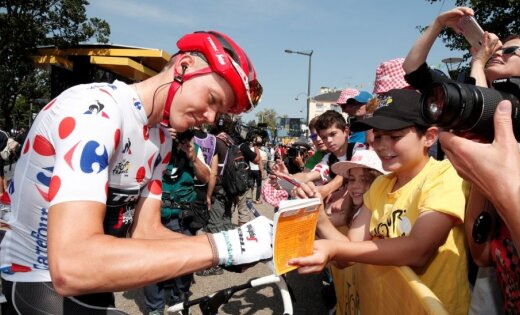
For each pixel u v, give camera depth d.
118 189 1.43
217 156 4.57
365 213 2.05
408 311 1.33
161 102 1.44
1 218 1.44
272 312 3.71
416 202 1.66
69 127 1.17
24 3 14.10
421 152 1.77
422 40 1.91
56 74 5.80
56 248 1.04
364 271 1.89
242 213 6.31
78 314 1.39
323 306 3.91
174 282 3.40
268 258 1.24
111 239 1.08
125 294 4.09
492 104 0.98
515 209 0.90
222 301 1.64
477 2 9.16
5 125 18.25
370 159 2.47
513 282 1.21
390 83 2.95
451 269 1.61
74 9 14.70
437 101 1.02
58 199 1.08
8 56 14.76
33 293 1.36
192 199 3.48
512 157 0.91
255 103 1.53
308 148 7.28
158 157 1.67
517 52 1.76
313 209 1.29
